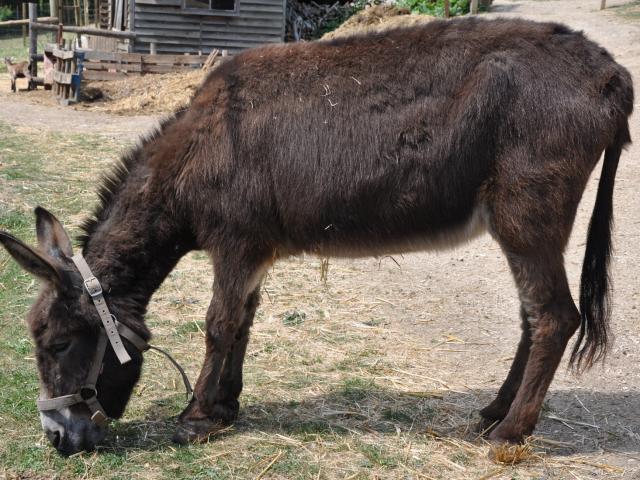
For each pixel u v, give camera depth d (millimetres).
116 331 3727
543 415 4414
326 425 4184
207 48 19922
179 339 5234
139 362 3885
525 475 3758
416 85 3852
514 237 3787
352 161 3848
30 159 9398
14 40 26156
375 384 4707
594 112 3770
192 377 4695
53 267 3531
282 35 20109
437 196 3842
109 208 4016
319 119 3885
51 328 3633
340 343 5293
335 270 6711
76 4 27344
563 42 3889
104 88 15500
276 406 4391
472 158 3791
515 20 4047
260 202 3904
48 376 3705
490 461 3877
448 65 3850
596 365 5078
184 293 6035
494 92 3756
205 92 4043
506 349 5320
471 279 6668
